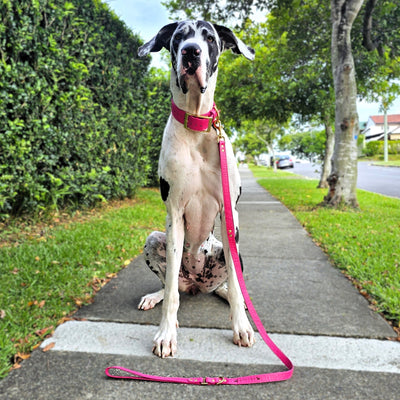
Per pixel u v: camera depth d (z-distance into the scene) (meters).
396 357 1.87
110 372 1.75
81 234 4.36
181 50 1.84
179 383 1.67
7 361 1.80
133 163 7.73
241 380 1.66
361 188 12.55
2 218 4.34
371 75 10.03
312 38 9.83
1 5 4.14
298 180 16.06
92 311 2.43
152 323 2.26
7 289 2.71
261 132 29.34
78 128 5.69
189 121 1.96
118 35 7.52
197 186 2.06
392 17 8.38
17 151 4.35
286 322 2.27
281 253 3.94
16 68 4.39
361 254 3.68
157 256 2.39
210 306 2.54
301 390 1.62
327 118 10.63
